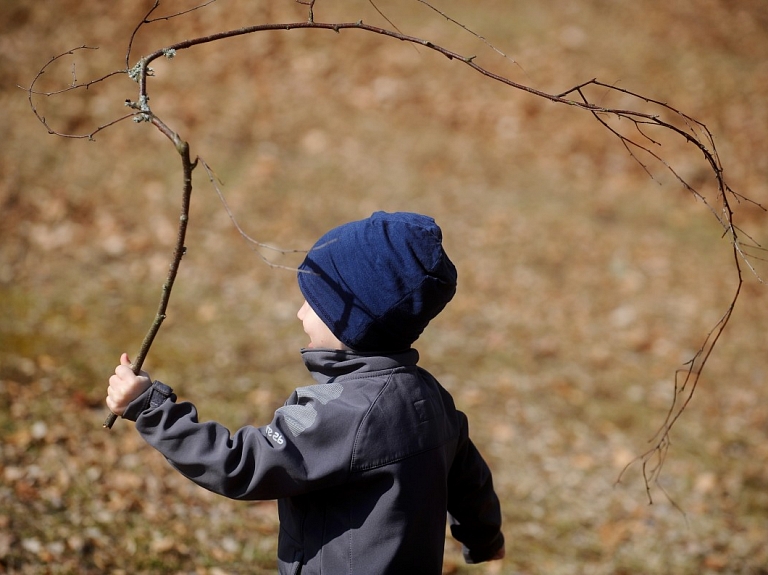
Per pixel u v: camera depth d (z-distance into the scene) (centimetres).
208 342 1521
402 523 450
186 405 452
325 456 440
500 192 2312
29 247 1691
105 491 1045
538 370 1639
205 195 2006
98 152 2078
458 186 2295
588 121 2711
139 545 958
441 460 480
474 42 2931
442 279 473
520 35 3056
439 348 1655
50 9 2620
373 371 470
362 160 2312
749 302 2011
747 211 2472
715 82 3084
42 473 1044
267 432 445
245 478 435
